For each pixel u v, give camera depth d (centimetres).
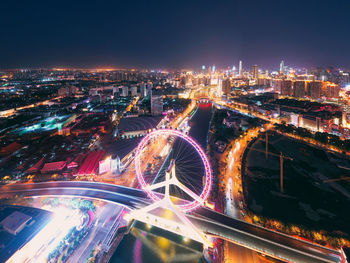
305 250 10362
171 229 11888
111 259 11112
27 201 15250
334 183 17425
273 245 10575
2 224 11500
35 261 10688
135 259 11131
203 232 11475
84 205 14500
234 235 11194
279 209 14388
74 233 12512
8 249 10262
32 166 19975
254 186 17100
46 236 11612
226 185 17175
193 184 17488
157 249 11775
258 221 12925
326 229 12631
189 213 12838
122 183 17600
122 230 12862
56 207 14575
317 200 15362
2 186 17088
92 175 18538
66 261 10919
